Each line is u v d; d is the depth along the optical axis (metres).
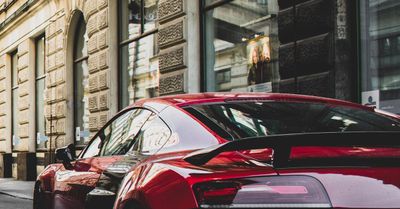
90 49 16.53
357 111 3.66
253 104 3.70
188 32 11.89
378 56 7.80
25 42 22.69
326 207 2.35
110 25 15.45
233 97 3.85
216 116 3.51
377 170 2.49
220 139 3.22
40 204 5.77
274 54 9.70
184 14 11.94
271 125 3.38
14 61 25.14
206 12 11.92
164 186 2.86
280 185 2.46
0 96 25.95
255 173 2.55
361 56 8.05
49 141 20.00
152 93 13.77
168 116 3.73
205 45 11.92
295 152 2.70
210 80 11.70
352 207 2.34
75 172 4.80
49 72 20.14
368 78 7.94
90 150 5.09
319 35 8.23
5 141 24.95
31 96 22.27
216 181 2.58
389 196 2.38
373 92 7.86
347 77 8.00
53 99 19.64
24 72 22.77
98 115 15.92
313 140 2.42
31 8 21.78
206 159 2.69
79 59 18.16
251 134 3.28
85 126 17.75
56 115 19.36
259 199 2.45
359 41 8.07
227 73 11.13
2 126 25.42
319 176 2.45
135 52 14.65
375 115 3.61
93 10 16.30
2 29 25.58
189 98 3.92
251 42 10.38
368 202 2.36
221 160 2.86
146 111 4.16
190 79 11.83
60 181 5.08
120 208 3.32
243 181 2.53
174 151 3.34
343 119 3.49
